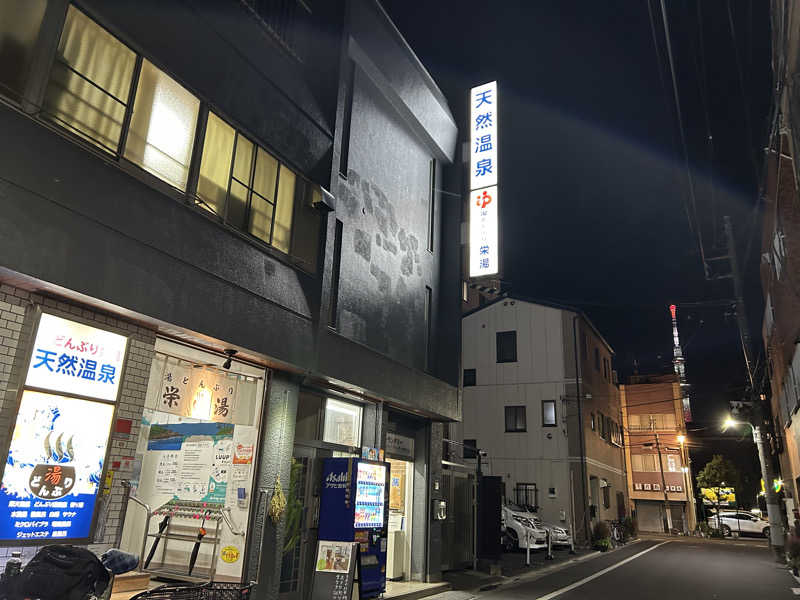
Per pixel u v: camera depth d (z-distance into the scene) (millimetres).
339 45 10664
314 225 9648
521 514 20438
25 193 5371
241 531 8227
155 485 9922
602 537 22578
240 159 8195
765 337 23719
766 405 28000
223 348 7793
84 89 6113
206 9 7742
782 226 13344
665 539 31875
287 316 8672
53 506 5703
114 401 6371
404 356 12523
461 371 13930
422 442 12789
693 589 12836
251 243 8164
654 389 40969
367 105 12047
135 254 6395
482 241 14188
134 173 6562
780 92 9016
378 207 12031
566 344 27656
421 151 14266
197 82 7516
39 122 5586
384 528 9797
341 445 10422
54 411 5793
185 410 7609
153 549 9172
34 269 5359
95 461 6133
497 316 29641
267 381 8742
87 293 5820
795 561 15570
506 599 11039
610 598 11414
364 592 9000
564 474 25781
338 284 10383
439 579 12305
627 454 40406
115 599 6754
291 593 9039
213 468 9062
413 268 13219
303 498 9492
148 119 6820
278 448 8703
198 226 7316
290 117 9219
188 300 7008
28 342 5621
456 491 14609
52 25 5840
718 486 46031
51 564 3996
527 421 27297
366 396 10766
